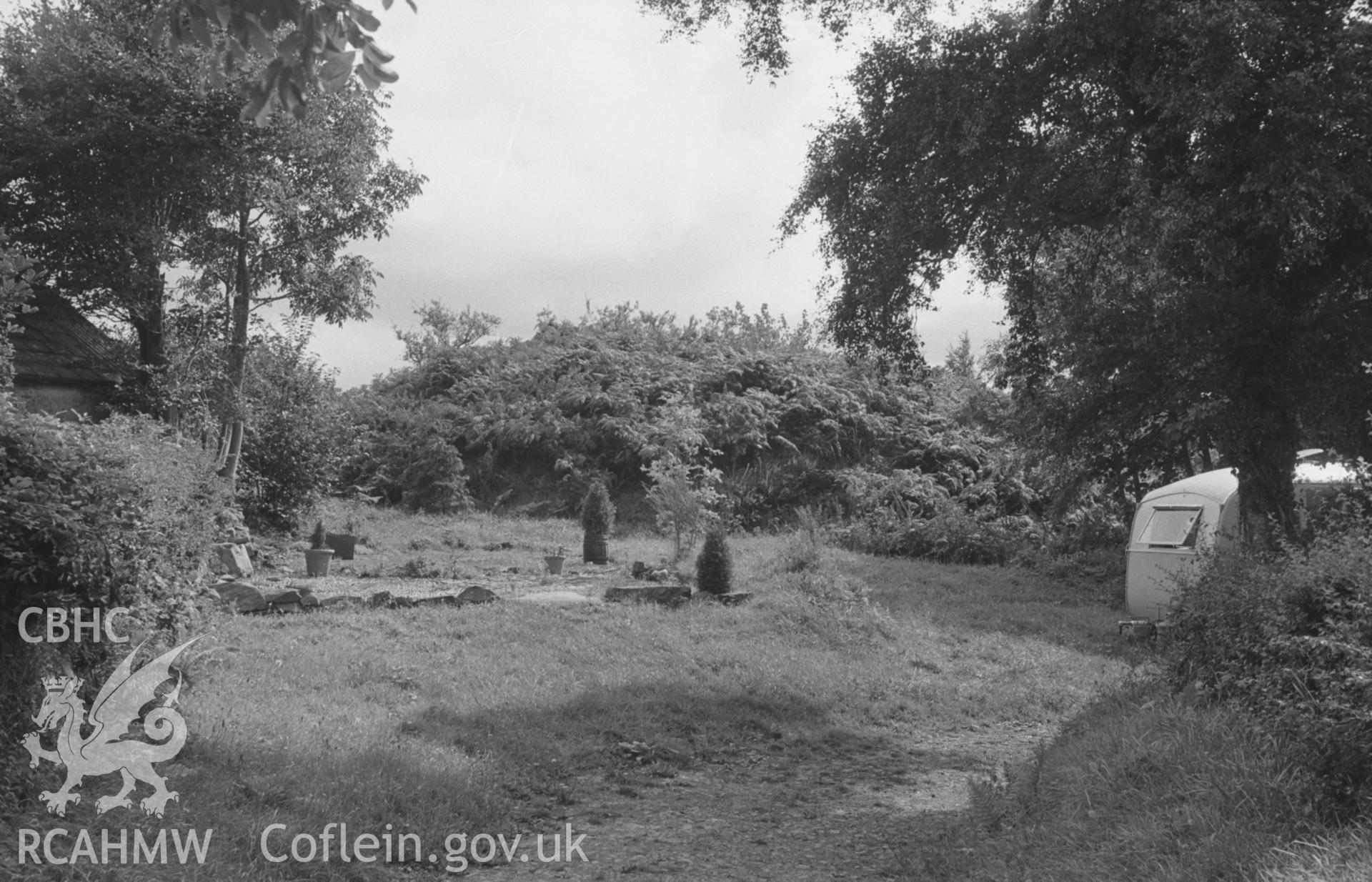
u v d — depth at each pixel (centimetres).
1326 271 1104
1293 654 655
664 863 698
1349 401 1065
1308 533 1038
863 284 1321
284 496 2467
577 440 3238
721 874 678
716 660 1389
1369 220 1023
